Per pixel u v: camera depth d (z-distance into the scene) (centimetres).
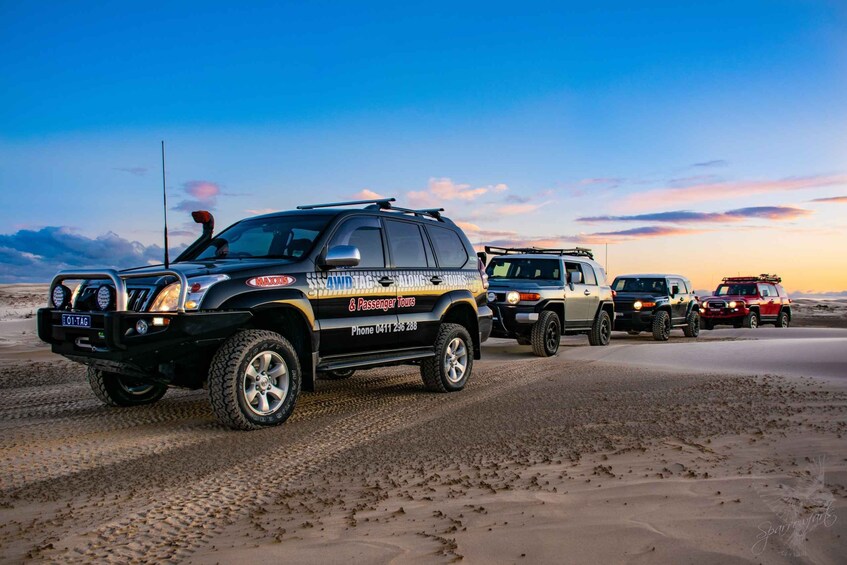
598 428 551
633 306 1761
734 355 1127
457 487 392
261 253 683
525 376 916
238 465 459
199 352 593
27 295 3105
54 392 793
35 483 421
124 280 575
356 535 315
